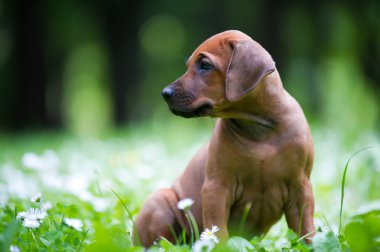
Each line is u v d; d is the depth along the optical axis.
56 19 32.34
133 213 7.35
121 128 28.86
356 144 14.20
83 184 8.56
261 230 6.38
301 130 6.05
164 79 39.22
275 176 6.01
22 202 7.76
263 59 5.82
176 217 6.64
